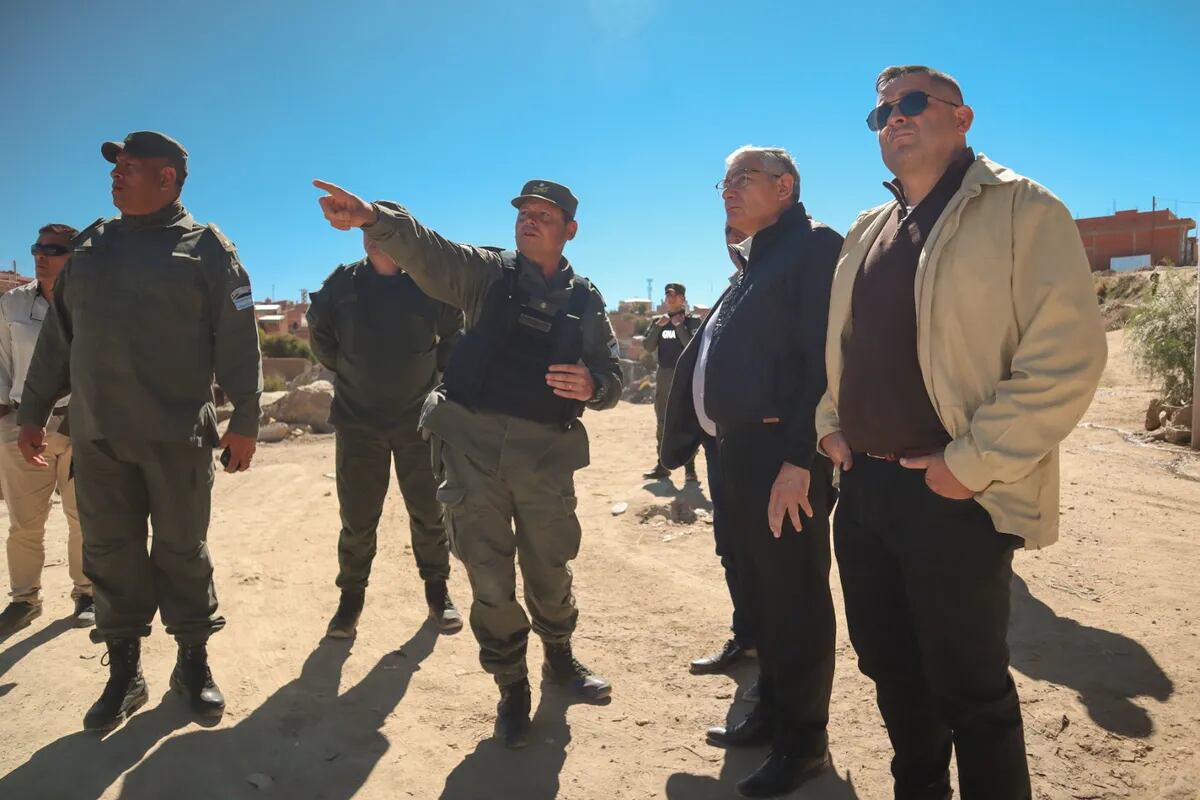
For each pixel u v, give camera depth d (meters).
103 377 3.04
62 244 4.05
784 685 2.67
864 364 2.14
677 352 7.96
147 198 3.11
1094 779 2.63
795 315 2.55
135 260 3.08
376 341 3.98
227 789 2.73
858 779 2.72
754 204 2.73
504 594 3.01
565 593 3.35
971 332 1.94
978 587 1.97
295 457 10.45
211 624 3.30
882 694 2.32
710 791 2.71
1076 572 4.66
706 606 4.48
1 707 3.31
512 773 2.84
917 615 2.06
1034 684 3.30
